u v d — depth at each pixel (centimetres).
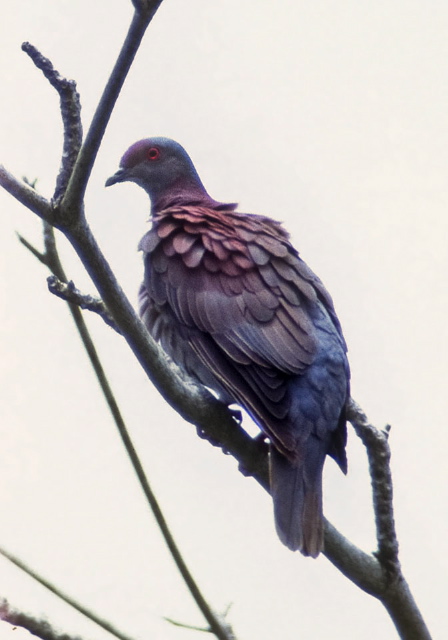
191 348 1034
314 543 880
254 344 973
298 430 948
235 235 1055
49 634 696
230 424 947
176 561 791
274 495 912
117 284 804
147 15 705
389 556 905
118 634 751
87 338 827
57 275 860
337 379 980
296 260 1051
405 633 928
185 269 1032
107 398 817
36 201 774
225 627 793
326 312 1030
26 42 763
